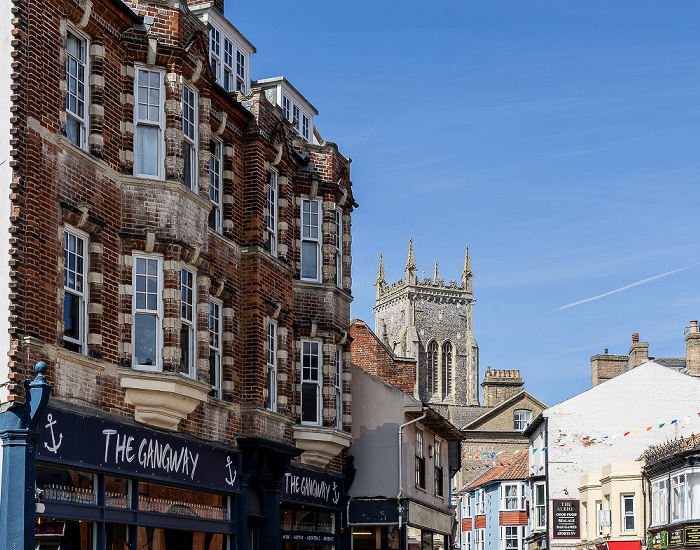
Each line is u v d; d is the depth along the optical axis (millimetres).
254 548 30156
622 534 51281
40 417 19828
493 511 79812
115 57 24266
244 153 30875
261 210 30781
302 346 34594
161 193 24672
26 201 20234
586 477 56156
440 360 150500
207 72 26828
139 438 23719
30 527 19266
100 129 23328
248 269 30312
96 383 22531
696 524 43656
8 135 20094
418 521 42094
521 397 94500
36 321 20297
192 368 26031
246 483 28969
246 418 29562
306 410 34469
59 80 21750
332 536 36781
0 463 19406
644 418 58344
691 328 68688
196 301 26312
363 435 39781
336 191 35875
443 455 49562
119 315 23750
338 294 35781
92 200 22828
